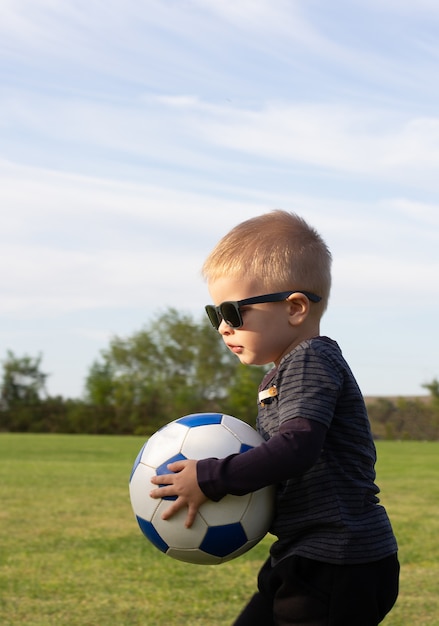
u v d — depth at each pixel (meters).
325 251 2.78
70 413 36.53
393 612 4.54
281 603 2.55
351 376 2.64
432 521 7.95
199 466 2.58
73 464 14.74
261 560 5.99
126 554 6.12
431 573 5.57
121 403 37.25
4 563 5.75
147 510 2.71
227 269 2.71
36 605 4.61
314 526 2.53
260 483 2.47
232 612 4.50
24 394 36.78
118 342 38.22
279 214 2.82
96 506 8.80
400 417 35.75
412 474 13.47
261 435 2.80
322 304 2.76
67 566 5.68
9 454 17.44
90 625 4.21
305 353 2.57
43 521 7.74
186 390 37.81
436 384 35.88
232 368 38.69
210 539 2.64
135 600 4.74
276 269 2.67
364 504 2.56
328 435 2.56
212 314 2.81
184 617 4.39
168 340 38.50
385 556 2.55
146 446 2.81
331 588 2.48
